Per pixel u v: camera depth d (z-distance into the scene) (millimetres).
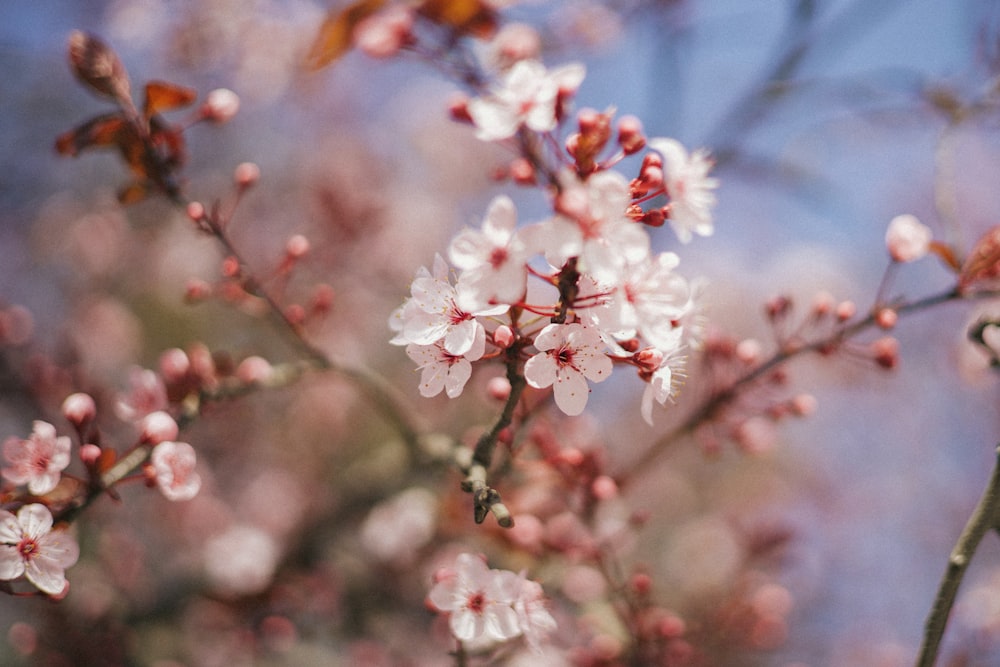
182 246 1133
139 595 875
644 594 604
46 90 1182
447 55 551
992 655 894
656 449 614
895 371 565
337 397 1089
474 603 477
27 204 1177
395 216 1151
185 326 1105
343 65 1227
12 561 473
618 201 432
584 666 621
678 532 1152
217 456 1060
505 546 631
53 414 747
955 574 493
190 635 859
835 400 1425
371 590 887
